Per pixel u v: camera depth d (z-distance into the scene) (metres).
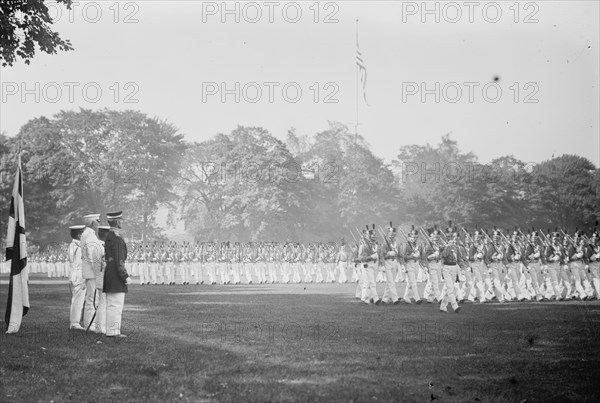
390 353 13.33
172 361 12.55
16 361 12.71
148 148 70.06
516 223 60.56
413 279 26.05
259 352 13.50
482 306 24.05
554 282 27.55
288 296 29.84
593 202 59.53
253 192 68.94
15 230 17.64
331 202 70.94
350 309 22.86
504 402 9.50
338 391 10.02
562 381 10.80
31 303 27.03
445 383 10.63
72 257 17.88
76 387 10.54
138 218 70.88
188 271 45.91
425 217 63.12
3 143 69.88
